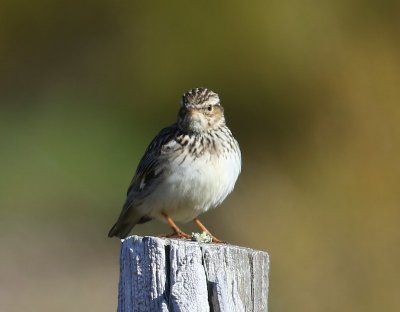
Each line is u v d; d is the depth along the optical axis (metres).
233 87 17.91
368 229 13.78
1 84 19.41
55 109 19.16
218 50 18.09
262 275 6.13
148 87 18.73
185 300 5.74
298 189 15.05
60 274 16.17
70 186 17.66
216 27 18.14
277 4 17.55
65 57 19.42
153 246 5.88
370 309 13.02
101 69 19.16
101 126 18.62
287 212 14.62
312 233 13.95
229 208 15.48
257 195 15.53
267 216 14.78
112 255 16.67
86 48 19.36
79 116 18.92
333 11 17.03
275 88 17.34
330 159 15.04
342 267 13.44
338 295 13.18
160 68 18.62
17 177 17.84
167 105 18.62
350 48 16.30
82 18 19.34
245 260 6.05
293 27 17.31
